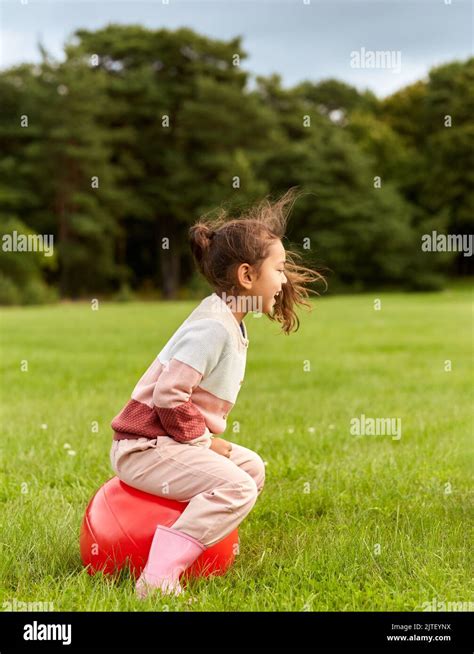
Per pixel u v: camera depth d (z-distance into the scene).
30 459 5.26
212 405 3.24
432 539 3.58
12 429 6.20
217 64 55.59
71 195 49.88
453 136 52.53
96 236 49.84
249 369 10.47
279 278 3.30
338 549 3.48
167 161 52.50
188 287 52.12
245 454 3.53
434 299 35.97
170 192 53.03
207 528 3.11
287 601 3.01
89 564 3.24
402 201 52.53
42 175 49.97
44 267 48.78
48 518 3.96
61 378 9.49
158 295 55.34
